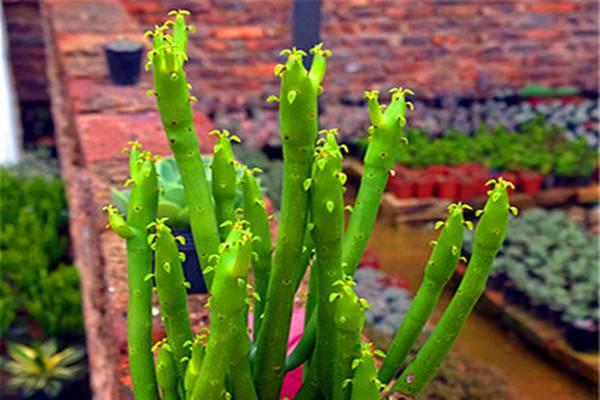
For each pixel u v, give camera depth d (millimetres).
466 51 6211
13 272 3785
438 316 3295
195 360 759
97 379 2141
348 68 6043
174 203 1502
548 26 6266
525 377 3547
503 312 3854
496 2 6117
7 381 3424
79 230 3014
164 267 784
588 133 5875
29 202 4410
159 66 777
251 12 5719
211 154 2807
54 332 3514
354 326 736
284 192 762
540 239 4188
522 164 5281
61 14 4750
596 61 6418
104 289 2041
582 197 5238
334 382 810
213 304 703
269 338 813
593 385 3465
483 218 777
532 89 6336
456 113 6027
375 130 825
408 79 6180
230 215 870
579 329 3506
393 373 862
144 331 861
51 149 6219
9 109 6066
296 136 730
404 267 4562
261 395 847
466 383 2607
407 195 5000
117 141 2791
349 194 5371
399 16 6004
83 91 3410
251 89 5867
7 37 5953
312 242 846
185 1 5598
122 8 5004
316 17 4598
